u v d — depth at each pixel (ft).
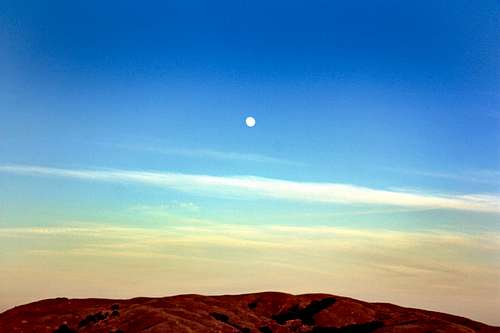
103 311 257.96
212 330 223.30
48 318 254.88
